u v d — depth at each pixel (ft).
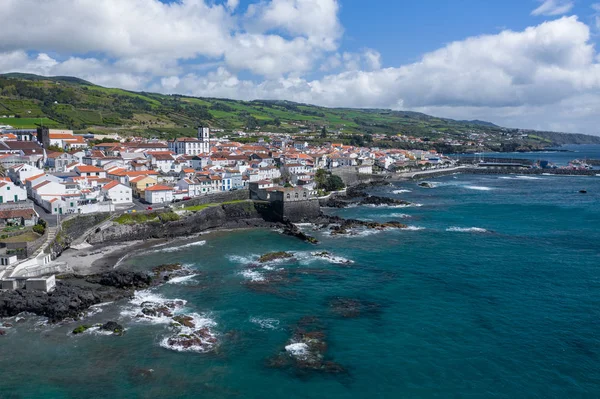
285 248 390.01
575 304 260.01
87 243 374.84
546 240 411.13
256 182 559.38
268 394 177.47
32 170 497.05
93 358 200.23
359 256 361.92
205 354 205.67
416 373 192.03
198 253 371.35
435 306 258.98
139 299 268.00
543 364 197.98
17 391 176.14
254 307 257.55
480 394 177.99
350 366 197.16
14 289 261.03
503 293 277.64
